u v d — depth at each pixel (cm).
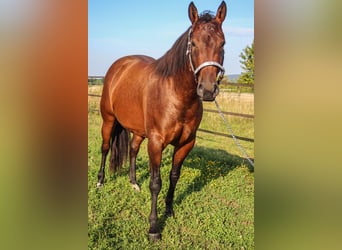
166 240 267
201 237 273
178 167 287
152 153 265
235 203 337
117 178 385
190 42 226
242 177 402
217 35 212
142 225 287
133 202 329
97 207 315
